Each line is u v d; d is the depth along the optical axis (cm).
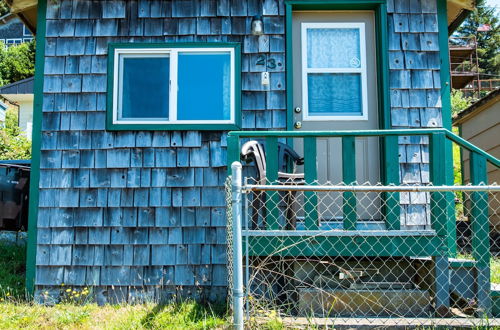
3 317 386
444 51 481
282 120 476
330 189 313
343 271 390
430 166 367
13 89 2047
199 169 472
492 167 793
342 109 492
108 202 470
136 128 476
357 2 486
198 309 404
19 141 1326
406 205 464
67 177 472
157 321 371
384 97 472
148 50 487
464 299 363
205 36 487
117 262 464
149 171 472
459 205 884
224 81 485
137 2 493
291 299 381
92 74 484
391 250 366
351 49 499
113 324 368
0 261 573
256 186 314
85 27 491
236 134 364
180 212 468
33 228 468
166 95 485
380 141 479
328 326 332
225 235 464
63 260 464
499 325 332
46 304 452
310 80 496
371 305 367
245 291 356
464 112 870
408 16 485
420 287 392
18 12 512
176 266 462
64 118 479
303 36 499
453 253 420
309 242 368
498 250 684
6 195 621
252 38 487
